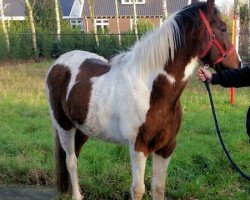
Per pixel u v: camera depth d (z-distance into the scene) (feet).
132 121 11.74
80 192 14.76
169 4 109.50
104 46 63.10
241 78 10.74
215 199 14.55
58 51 66.28
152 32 11.89
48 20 81.41
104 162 17.04
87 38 64.64
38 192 15.64
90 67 13.66
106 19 112.27
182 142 19.47
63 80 14.17
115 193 14.89
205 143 19.53
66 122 14.35
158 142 11.82
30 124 23.54
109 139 12.97
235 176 15.92
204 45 11.47
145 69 11.66
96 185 15.53
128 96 11.79
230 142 19.39
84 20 113.09
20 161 17.16
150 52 11.58
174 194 14.85
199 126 22.33
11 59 61.87
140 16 108.68
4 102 29.30
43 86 35.14
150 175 15.61
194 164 17.06
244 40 43.70
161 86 11.48
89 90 12.94
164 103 11.53
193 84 34.68
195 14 11.48
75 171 14.58
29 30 75.41
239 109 26.66
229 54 11.59
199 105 27.35
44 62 60.70
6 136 20.90
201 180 15.62
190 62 11.57
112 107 12.24
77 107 13.24
